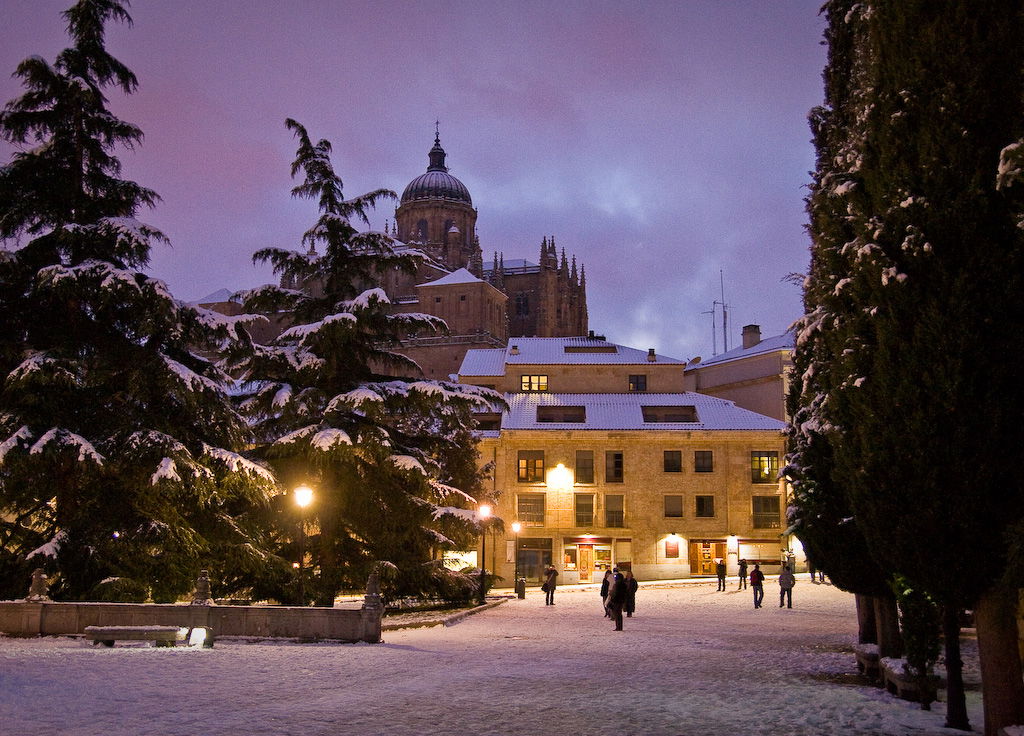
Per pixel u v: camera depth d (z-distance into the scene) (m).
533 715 12.30
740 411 62.91
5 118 27.45
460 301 112.38
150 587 24.73
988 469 10.51
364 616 21.06
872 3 11.94
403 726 11.23
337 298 33.53
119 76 29.88
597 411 63.25
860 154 12.17
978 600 10.86
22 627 20.44
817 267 17.70
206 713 11.55
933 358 10.77
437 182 135.25
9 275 25.41
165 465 23.61
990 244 10.73
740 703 13.86
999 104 10.97
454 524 32.47
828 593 43.88
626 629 27.70
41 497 24.42
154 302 25.41
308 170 33.59
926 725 12.17
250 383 33.28
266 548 29.97
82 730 10.24
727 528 59.72
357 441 29.88
